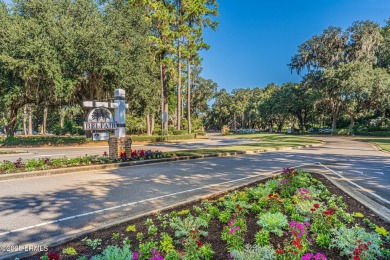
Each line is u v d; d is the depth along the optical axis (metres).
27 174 7.72
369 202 5.02
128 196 5.73
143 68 21.59
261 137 33.72
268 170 9.23
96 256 2.69
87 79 20.03
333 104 40.72
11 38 15.86
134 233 3.53
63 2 18.77
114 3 22.00
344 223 3.87
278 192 5.36
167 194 5.90
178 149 16.94
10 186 6.62
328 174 8.45
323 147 19.52
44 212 4.67
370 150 17.20
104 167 9.33
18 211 4.72
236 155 14.02
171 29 27.39
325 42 40.59
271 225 3.43
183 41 28.75
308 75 42.81
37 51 16.16
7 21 16.67
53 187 6.53
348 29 39.00
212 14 28.48
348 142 24.64
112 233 3.55
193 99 61.09
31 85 18.78
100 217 4.42
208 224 3.80
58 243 3.27
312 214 3.87
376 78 33.09
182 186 6.70
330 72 36.44
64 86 17.53
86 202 5.27
